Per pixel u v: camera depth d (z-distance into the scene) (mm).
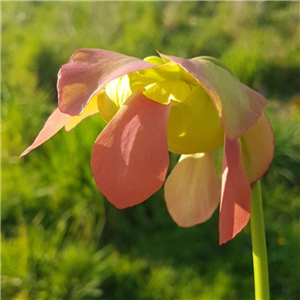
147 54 1794
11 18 2332
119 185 229
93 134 967
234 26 1969
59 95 225
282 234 924
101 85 226
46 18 2209
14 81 1545
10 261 783
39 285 779
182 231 915
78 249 833
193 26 2043
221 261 870
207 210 280
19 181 974
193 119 249
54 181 942
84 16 2152
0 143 1071
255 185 269
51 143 993
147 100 240
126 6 2154
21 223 890
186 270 843
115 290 804
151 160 230
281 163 1132
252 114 235
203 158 282
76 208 920
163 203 961
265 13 2057
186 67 230
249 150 257
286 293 846
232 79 239
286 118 1344
